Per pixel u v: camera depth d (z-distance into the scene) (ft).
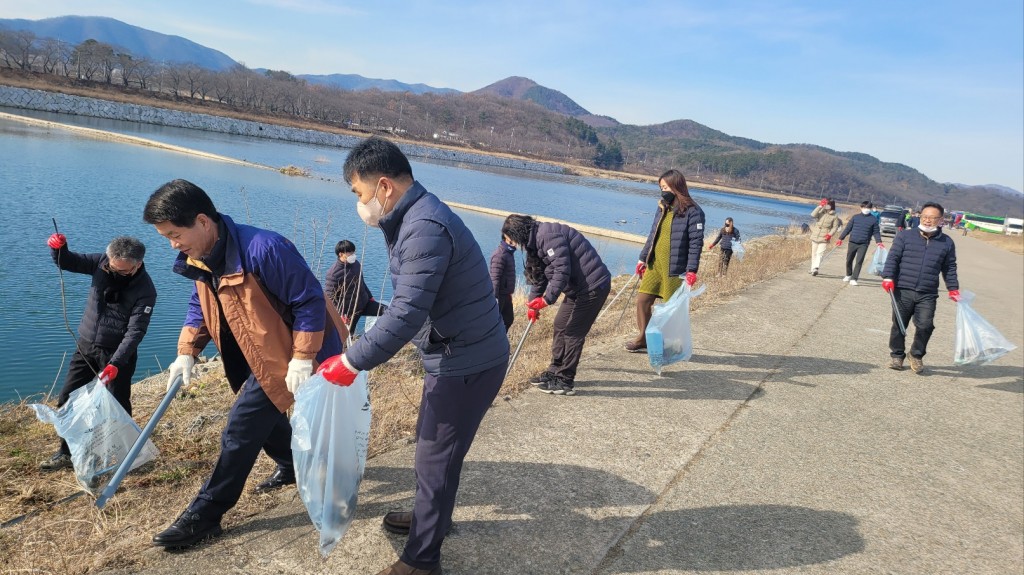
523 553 8.88
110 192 66.74
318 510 7.66
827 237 41.57
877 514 11.08
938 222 19.75
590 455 12.19
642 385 16.58
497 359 7.60
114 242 10.93
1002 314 35.32
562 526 9.65
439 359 7.46
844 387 18.16
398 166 7.00
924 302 20.02
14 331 26.02
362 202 7.13
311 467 7.57
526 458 11.80
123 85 350.64
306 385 7.61
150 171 90.22
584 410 14.47
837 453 13.53
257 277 7.98
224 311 8.02
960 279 51.06
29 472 10.87
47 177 71.51
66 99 227.20
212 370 18.65
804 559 9.45
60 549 8.25
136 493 9.86
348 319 19.77
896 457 13.64
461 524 9.43
